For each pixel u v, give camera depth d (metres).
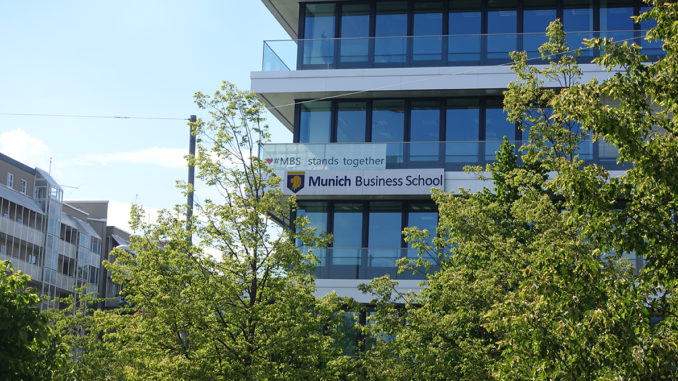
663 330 11.67
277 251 21.80
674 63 11.78
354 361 21.61
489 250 19.83
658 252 11.66
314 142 31.52
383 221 30.48
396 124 31.30
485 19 31.48
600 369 11.08
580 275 11.43
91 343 33.31
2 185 79.19
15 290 14.10
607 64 12.10
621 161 11.90
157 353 21.17
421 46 31.17
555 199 23.88
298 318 21.27
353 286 28.55
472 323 19.55
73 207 97.06
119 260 22.36
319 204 30.88
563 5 31.11
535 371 11.85
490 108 30.94
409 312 21.17
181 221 22.67
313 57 31.61
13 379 13.46
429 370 19.86
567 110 12.19
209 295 21.17
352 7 32.25
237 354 21.05
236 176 23.11
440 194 20.77
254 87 31.50
